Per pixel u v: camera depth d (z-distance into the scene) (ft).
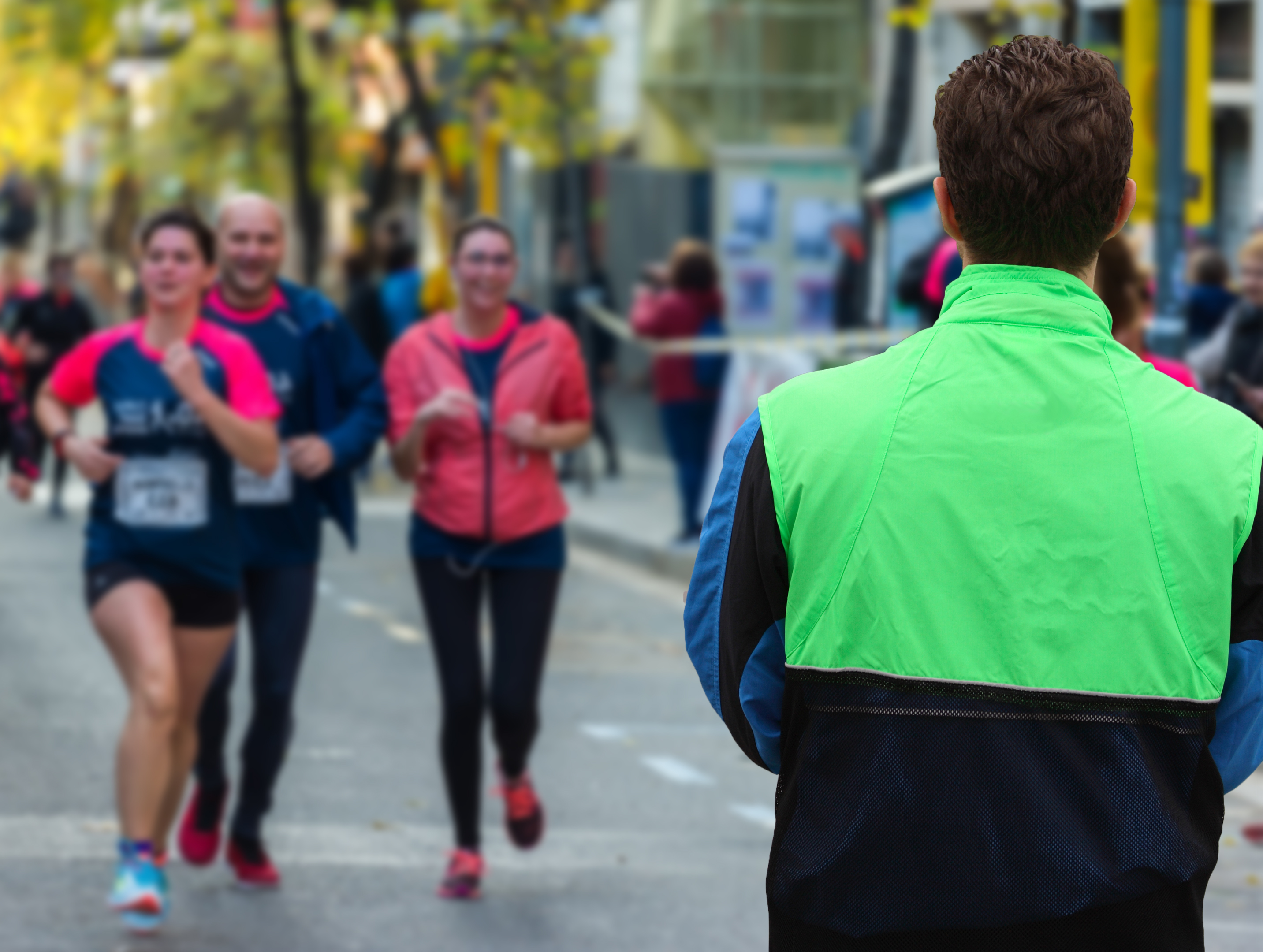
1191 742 19.61
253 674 54.13
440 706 79.61
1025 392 20.07
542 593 54.29
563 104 174.81
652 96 204.33
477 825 53.88
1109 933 19.40
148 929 48.75
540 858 57.82
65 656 89.45
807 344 118.62
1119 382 20.15
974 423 19.99
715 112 193.88
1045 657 19.49
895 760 19.53
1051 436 19.89
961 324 20.56
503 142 187.62
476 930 50.44
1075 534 19.62
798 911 20.03
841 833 19.70
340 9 198.08
